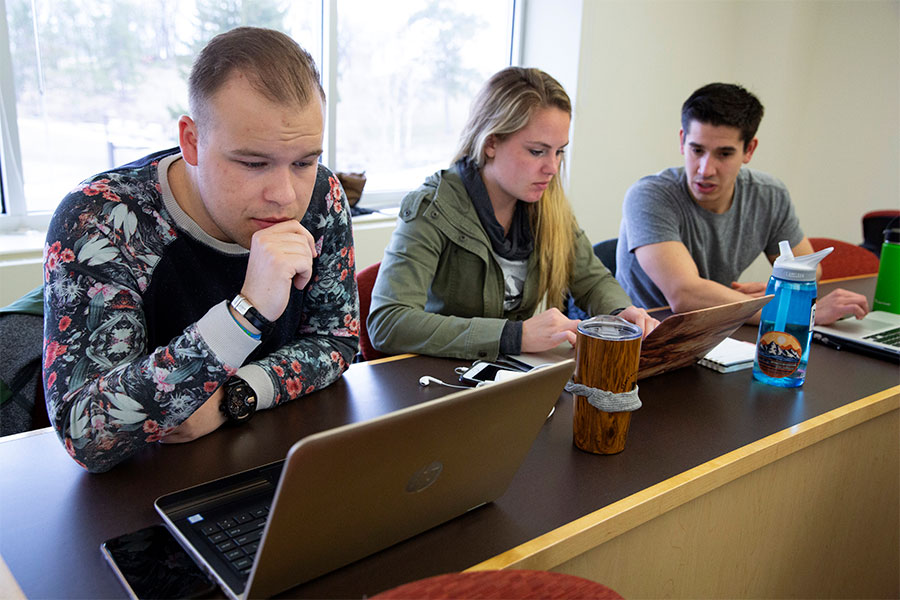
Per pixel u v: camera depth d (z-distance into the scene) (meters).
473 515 0.83
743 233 2.25
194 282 1.09
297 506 0.60
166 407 0.89
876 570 1.51
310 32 2.88
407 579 0.71
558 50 3.43
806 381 1.35
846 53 3.77
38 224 2.37
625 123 3.69
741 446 1.05
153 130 2.53
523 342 1.37
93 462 0.87
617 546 0.89
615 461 0.98
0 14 2.15
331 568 0.71
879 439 1.35
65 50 2.29
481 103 1.61
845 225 3.93
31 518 0.79
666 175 2.20
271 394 1.08
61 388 0.89
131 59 2.43
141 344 0.97
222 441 0.99
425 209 1.61
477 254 1.63
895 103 3.63
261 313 0.92
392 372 1.30
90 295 0.93
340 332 1.27
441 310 1.70
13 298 2.07
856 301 1.66
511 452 0.81
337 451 0.59
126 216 1.00
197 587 0.67
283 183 0.92
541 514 0.84
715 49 3.96
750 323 1.77
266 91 0.85
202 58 0.89
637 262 2.14
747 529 1.11
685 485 0.93
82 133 2.38
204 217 1.06
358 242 2.81
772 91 3.88
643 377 1.28
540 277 1.73
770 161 3.95
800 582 1.29
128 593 0.67
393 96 3.19
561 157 1.63
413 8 3.14
